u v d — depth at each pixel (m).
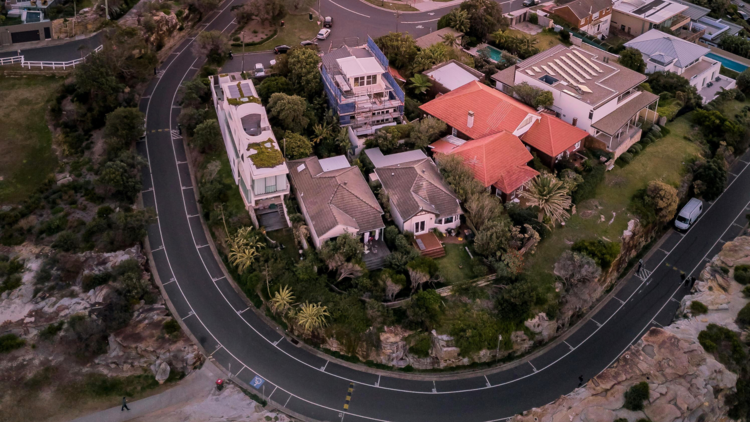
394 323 80.12
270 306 84.38
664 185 97.75
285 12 131.88
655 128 111.56
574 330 87.19
